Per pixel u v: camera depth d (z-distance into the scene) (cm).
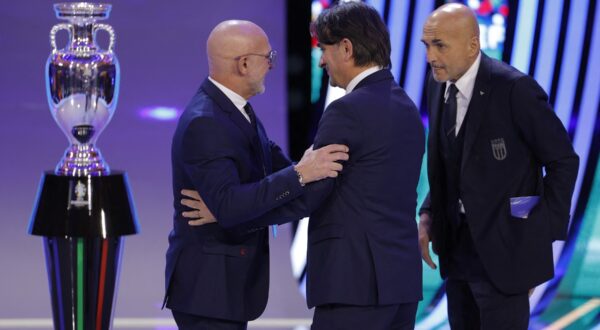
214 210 918
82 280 985
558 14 1775
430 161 1071
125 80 1803
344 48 919
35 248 1762
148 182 1805
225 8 1798
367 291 893
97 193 978
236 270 971
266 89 1814
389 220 909
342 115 896
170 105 1814
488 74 1017
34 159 1800
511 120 1006
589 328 1638
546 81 1788
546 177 1008
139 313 1681
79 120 995
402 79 1808
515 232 1013
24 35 1786
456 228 1053
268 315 1711
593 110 1783
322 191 896
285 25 1800
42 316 1653
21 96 1795
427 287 1778
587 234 1789
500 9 1781
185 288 975
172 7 1792
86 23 1005
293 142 1817
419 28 1800
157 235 1788
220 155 923
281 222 925
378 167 898
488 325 1042
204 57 1809
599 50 1775
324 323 916
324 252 912
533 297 1756
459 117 1039
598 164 1784
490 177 1015
